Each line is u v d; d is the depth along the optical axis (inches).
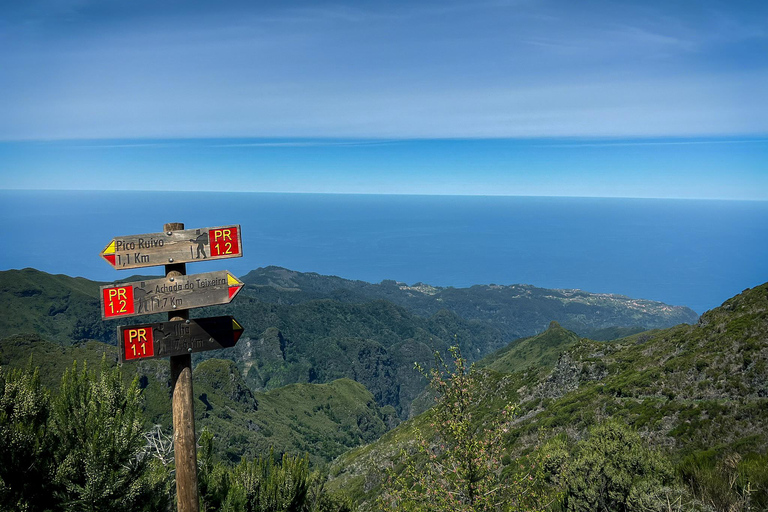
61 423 269.0
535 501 292.2
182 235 236.2
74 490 253.1
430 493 286.5
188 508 235.8
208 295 241.3
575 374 1592.0
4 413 255.0
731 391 769.6
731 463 301.4
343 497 506.6
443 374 310.5
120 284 223.5
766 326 932.6
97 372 295.9
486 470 288.8
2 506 237.5
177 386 236.7
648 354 1428.4
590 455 340.2
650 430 684.7
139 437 275.3
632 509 281.1
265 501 410.3
